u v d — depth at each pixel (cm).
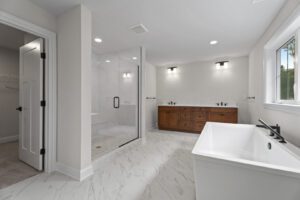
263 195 95
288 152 129
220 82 423
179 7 177
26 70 215
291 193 88
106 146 283
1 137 322
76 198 146
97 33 249
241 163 98
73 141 181
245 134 231
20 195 149
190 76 464
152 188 163
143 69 321
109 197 148
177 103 483
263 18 199
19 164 216
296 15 141
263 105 242
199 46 312
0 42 295
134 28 229
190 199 146
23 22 161
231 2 167
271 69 229
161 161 235
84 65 177
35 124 201
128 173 196
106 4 172
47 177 181
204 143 161
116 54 353
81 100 175
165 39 274
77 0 165
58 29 193
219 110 384
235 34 251
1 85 323
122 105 347
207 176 110
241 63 396
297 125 150
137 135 328
